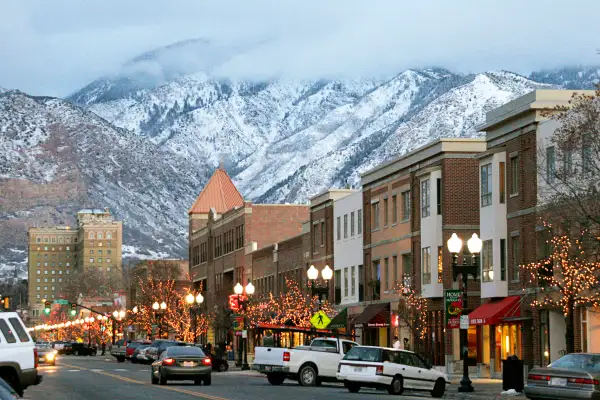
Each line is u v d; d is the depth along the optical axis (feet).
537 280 212.64
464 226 257.55
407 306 259.19
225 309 441.27
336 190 346.54
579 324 200.03
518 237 224.53
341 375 174.09
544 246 211.61
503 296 229.86
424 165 271.90
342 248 334.44
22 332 135.74
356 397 159.33
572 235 169.58
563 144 168.25
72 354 546.67
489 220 234.79
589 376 127.34
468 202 258.57
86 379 221.25
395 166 290.76
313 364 198.29
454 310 175.52
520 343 222.89
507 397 154.61
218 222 507.71
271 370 197.67
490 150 234.79
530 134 218.79
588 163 179.32
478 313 232.12
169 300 506.07
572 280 166.61
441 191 261.44
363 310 311.27
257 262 434.71
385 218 300.20
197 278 553.64
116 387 186.91
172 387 186.39
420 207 272.51
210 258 522.88
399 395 170.71
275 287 406.00
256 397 155.53
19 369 134.31
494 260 231.50
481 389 182.50
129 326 580.71
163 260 637.71
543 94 217.36
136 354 358.02
